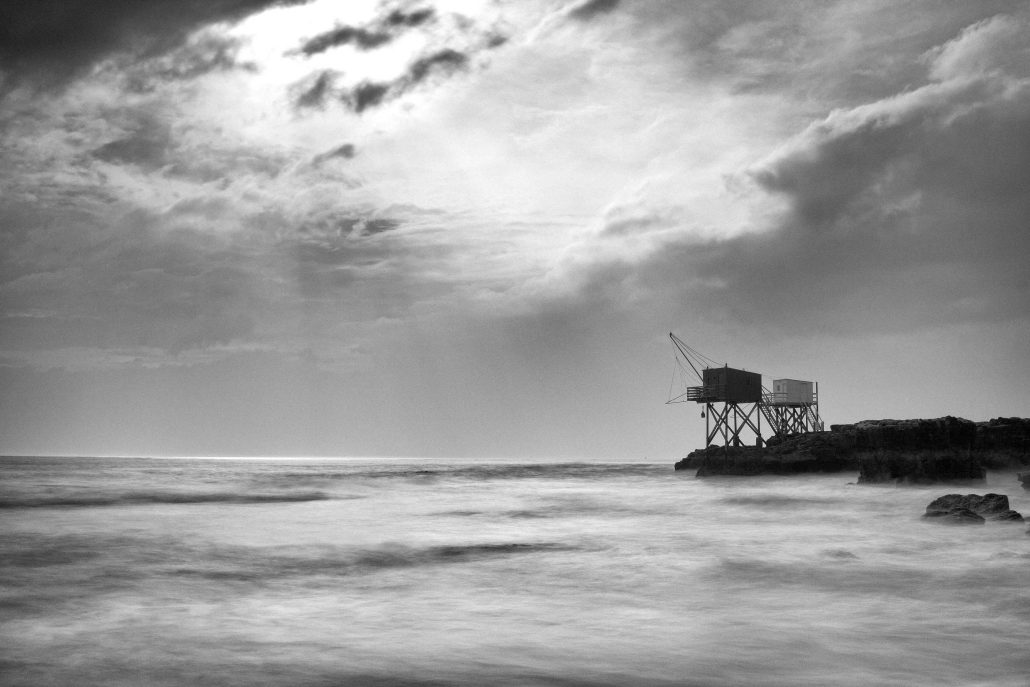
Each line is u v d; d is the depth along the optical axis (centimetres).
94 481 9619
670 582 2578
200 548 3388
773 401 11719
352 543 3612
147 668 1551
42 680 1473
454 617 2050
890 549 3269
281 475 12588
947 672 1519
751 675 1500
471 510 5931
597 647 1717
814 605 2170
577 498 7462
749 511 5700
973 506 4234
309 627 1930
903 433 7706
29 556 3114
